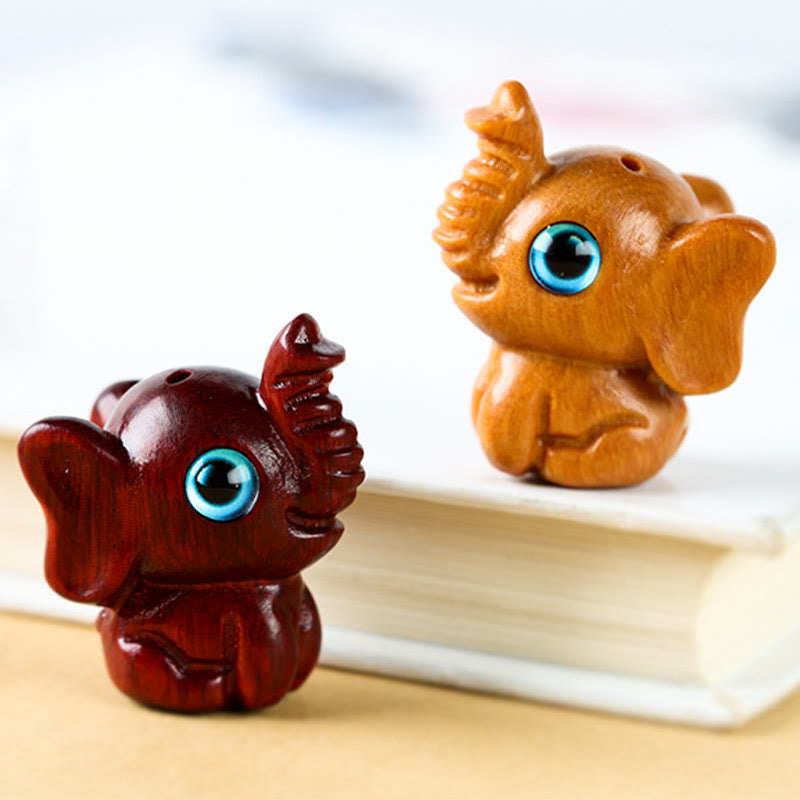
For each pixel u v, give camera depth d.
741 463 0.28
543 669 0.26
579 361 0.27
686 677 0.26
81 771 0.24
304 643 0.25
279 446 0.25
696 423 0.30
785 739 0.26
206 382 0.25
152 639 0.25
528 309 0.26
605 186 0.26
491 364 0.27
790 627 0.28
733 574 0.26
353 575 0.27
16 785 0.24
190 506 0.24
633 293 0.26
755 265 0.26
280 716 0.25
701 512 0.26
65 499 0.25
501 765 0.25
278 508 0.25
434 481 0.26
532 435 0.27
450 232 0.26
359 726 0.25
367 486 0.26
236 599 0.25
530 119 0.26
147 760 0.24
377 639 0.27
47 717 0.25
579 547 0.26
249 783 0.24
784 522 0.26
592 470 0.26
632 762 0.25
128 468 0.25
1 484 0.28
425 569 0.27
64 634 0.27
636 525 0.26
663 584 0.26
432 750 0.25
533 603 0.26
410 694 0.26
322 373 0.25
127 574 0.25
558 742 0.25
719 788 0.24
